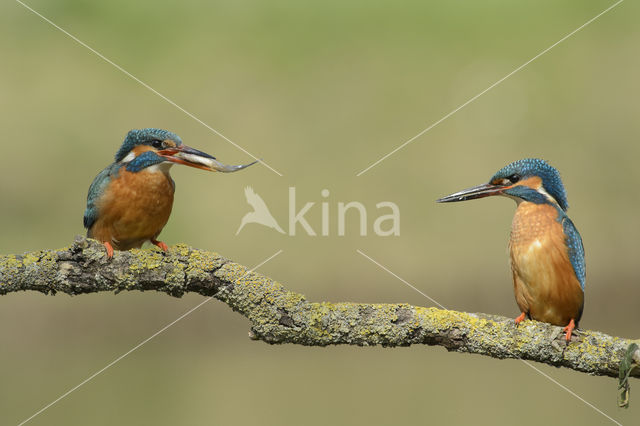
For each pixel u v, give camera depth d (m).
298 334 5.99
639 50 18.61
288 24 19.14
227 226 14.95
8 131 16.06
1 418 10.84
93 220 7.71
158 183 7.61
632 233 14.97
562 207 7.43
